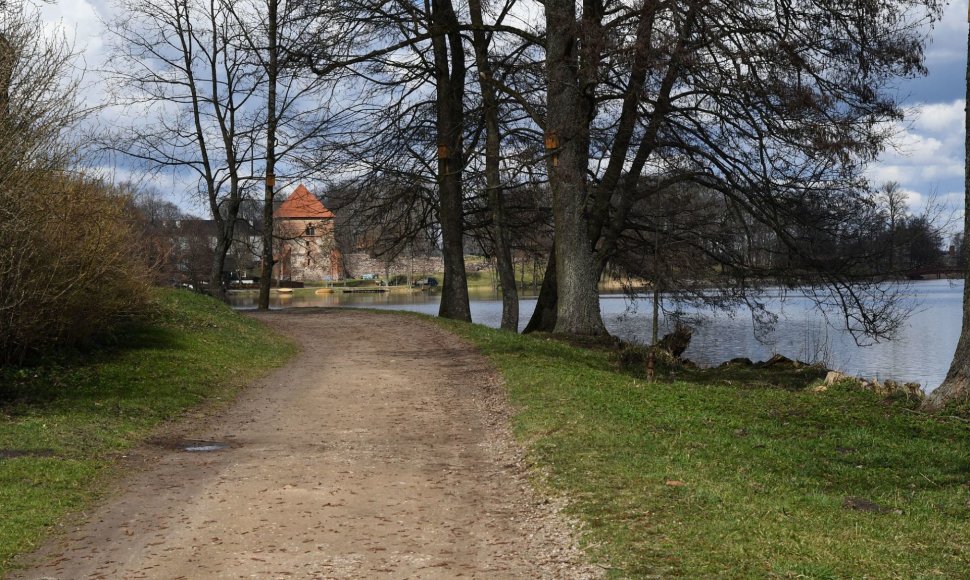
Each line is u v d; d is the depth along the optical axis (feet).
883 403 46.09
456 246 105.70
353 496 29.14
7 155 43.27
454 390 52.70
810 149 67.72
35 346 52.13
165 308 78.23
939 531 23.20
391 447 37.24
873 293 79.71
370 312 114.11
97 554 23.43
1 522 25.49
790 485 28.55
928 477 30.25
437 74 101.04
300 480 31.37
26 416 40.68
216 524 26.07
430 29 84.28
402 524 25.99
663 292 98.17
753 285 89.92
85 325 55.77
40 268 47.83
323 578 21.36
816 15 67.97
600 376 54.39
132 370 53.83
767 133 70.08
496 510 27.32
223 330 77.00
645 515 24.93
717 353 96.22
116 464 33.81
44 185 46.91
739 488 27.81
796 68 64.13
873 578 19.36
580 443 34.83
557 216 82.02
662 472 29.91
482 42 92.84
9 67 43.45
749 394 48.85
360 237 119.03
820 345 100.99
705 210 93.40
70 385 48.26
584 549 22.65
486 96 92.79
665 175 88.58
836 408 44.50
